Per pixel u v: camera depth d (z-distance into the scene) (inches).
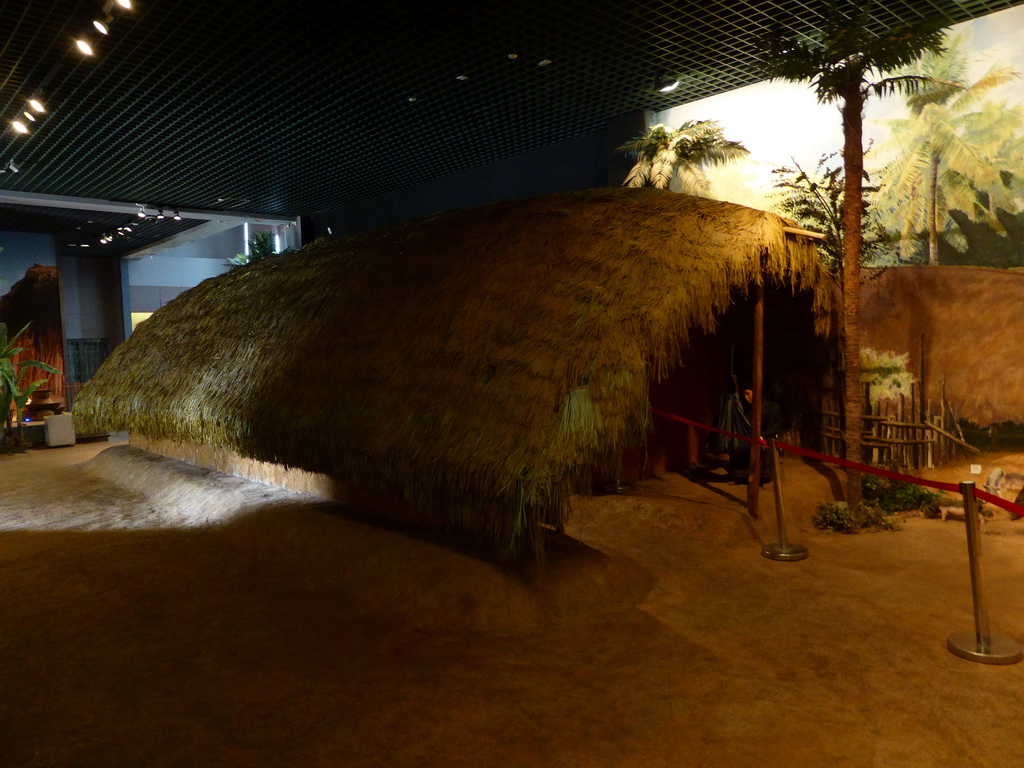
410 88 346.6
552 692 144.1
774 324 335.0
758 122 330.0
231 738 129.8
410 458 194.2
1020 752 120.5
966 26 272.1
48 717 138.3
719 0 264.1
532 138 422.6
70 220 676.7
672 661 156.8
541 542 183.3
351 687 148.3
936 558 225.6
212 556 238.1
